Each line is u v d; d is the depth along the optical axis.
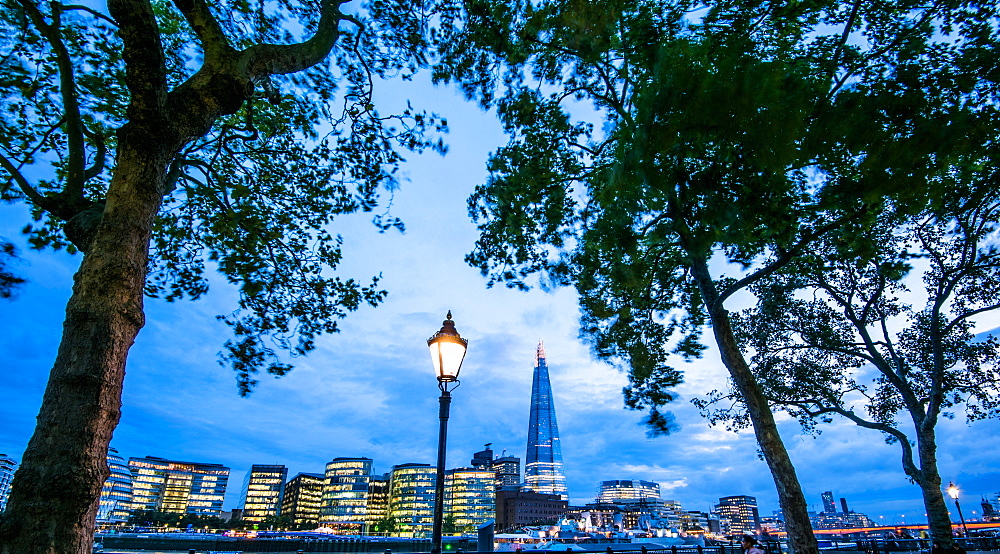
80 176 6.09
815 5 7.78
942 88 4.66
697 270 12.52
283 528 178.25
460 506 181.50
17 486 3.18
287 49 6.48
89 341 3.61
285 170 11.44
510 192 11.95
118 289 3.88
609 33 7.68
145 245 4.27
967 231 15.04
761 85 4.59
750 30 8.06
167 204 10.41
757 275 11.45
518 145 12.59
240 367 10.06
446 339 6.65
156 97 4.55
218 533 133.50
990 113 4.45
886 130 4.66
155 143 4.52
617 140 5.95
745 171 5.65
